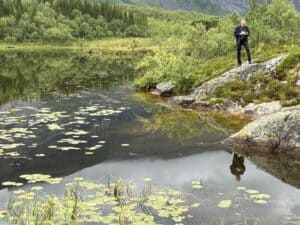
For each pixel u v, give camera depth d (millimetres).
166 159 12703
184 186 10383
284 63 20359
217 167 11961
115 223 8047
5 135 14984
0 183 10430
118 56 72375
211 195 9773
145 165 12117
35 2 159375
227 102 19984
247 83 20391
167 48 32219
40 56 70812
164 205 9047
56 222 8039
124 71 42688
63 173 11289
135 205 8992
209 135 15547
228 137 14680
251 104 19078
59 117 18438
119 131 16062
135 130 16281
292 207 9117
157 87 26297
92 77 36406
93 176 11102
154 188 10172
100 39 152750
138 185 10383
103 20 162875
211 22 52250
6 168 11570
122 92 26828
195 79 23922
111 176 11117
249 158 12820
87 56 72500
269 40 29547
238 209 8953
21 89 27891
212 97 20938
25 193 9688
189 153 13312
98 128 16484
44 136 15008
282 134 13570
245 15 37875
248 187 10375
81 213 8406
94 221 8109
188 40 32000
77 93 26328
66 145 13977
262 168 11883
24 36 133000
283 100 18297
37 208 8609
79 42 137500
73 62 56000
